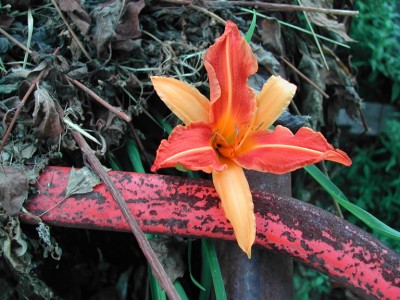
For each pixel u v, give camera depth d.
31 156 0.26
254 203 0.25
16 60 0.30
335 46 0.37
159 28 0.32
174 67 0.30
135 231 0.22
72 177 0.25
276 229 0.24
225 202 0.22
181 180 0.25
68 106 0.27
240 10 0.33
